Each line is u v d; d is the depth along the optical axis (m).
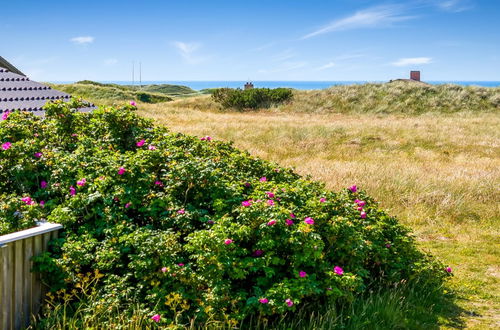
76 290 4.44
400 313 5.07
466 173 13.33
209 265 4.25
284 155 17.28
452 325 5.04
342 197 5.79
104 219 4.87
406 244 6.01
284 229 4.62
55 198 5.25
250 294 4.62
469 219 9.81
